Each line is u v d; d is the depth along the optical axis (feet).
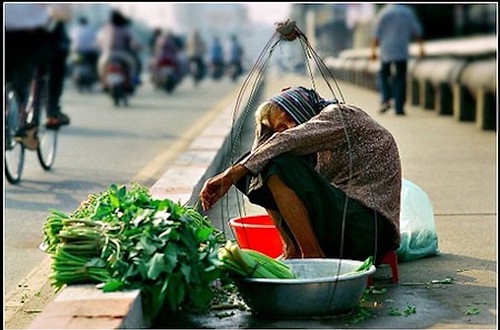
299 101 30.94
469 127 81.97
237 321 27.14
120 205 28.14
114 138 78.33
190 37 194.08
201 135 64.69
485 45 87.71
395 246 30.89
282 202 29.53
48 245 28.50
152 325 26.66
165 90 154.71
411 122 87.20
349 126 30.45
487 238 38.73
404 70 94.27
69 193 51.98
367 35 195.72
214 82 219.20
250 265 27.22
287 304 26.86
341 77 194.90
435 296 29.99
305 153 29.96
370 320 27.40
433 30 159.02
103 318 24.21
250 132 76.48
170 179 44.39
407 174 56.18
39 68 56.44
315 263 28.89
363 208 30.19
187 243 26.45
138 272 26.03
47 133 60.18
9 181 54.34
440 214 44.11
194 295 26.35
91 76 155.94
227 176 29.32
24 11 56.39
